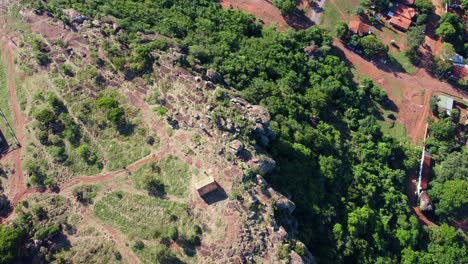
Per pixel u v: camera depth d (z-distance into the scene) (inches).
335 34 6289.4
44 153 3993.6
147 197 3754.9
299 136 4542.3
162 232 3560.5
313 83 5521.7
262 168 3791.8
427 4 6427.2
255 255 3467.0
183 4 5797.2
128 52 4426.7
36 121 4106.8
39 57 4340.6
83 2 4950.8
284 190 3944.4
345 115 5472.4
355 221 4104.3
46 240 3654.0
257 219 3565.5
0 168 3986.2
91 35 4493.1
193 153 3833.7
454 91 6072.8
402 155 5329.7
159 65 4286.4
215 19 5748.0
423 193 5088.6
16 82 4350.4
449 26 6200.8
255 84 4827.8
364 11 6530.5
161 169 3836.1
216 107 4033.0
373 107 5762.8
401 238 4505.4
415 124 5757.9
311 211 3991.1
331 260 3843.5
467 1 6550.2
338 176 4542.3
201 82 4180.6
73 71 4311.0
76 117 4101.9
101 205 3784.5
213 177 3708.2
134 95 4168.3
